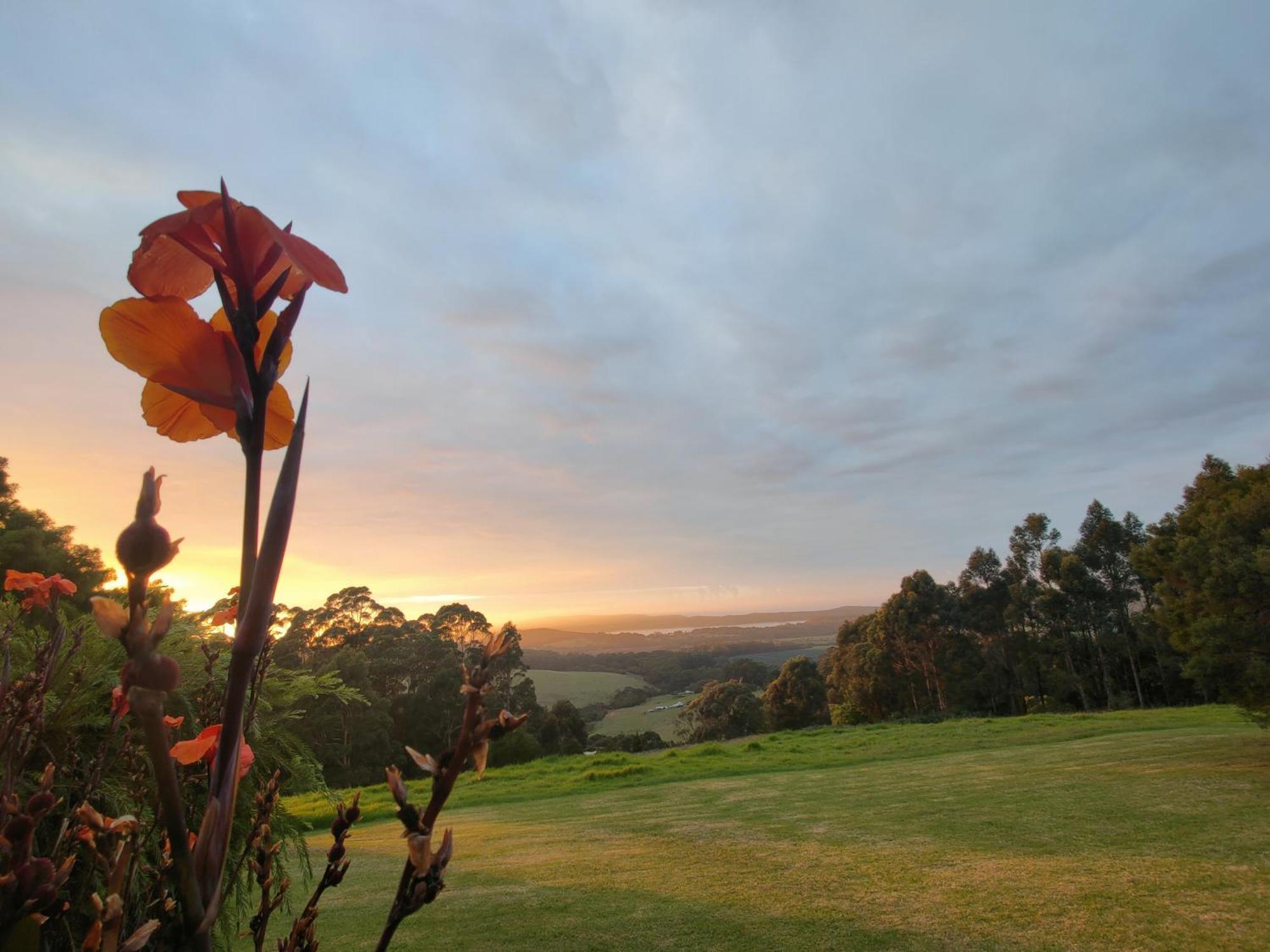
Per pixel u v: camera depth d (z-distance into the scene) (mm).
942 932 4828
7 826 528
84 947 468
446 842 438
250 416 495
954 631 42500
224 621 691
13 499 8289
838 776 13469
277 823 2576
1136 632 36156
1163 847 6473
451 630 35250
